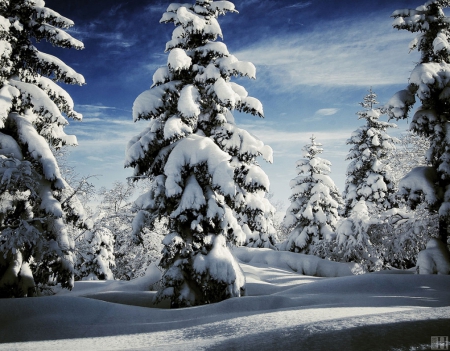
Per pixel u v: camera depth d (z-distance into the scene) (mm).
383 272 19859
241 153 13969
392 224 21625
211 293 12445
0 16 13172
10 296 11883
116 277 30281
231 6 15266
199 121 14734
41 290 14508
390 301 9703
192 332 6516
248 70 14320
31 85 13648
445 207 16141
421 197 17547
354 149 33125
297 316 6527
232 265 12656
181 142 13453
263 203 14711
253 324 6246
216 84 13875
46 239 13055
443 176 16500
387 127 32438
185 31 14586
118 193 26922
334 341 3850
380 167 30734
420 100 17031
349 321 4652
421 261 16047
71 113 15266
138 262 26750
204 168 13125
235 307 9289
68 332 7789
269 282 19688
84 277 24484
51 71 14672
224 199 14328
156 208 14203
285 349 3818
